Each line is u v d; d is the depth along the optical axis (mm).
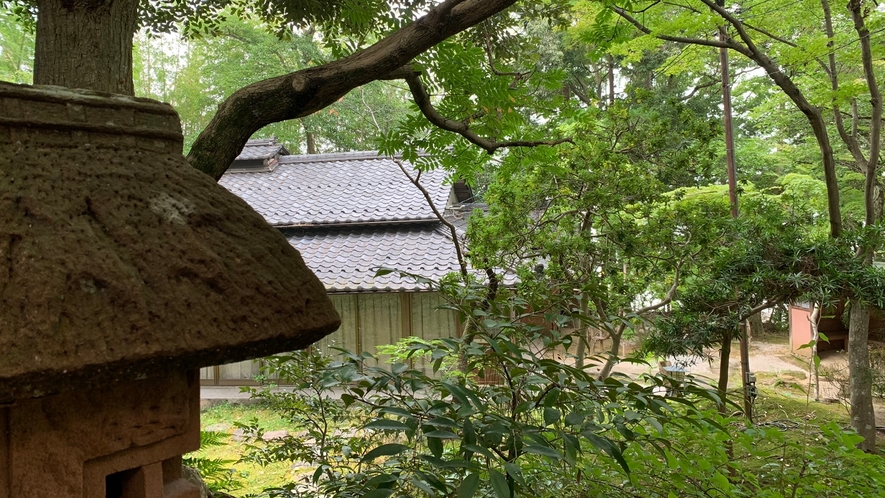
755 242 4004
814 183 7742
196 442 1046
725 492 1720
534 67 2621
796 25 6277
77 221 815
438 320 8336
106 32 1661
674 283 4195
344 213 9383
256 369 8648
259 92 1771
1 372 642
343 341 8594
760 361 9664
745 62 8578
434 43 1807
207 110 11055
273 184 10719
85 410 881
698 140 3979
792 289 3811
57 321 707
